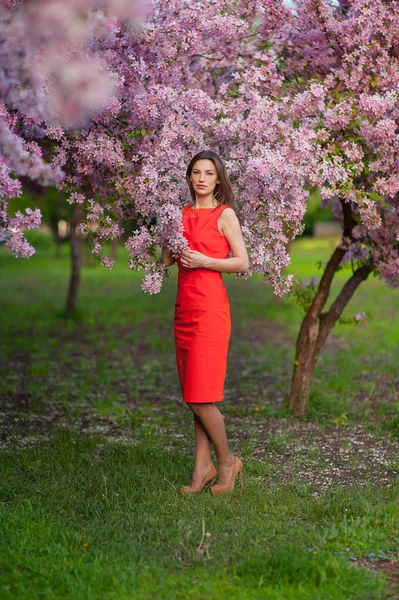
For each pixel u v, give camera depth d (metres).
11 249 3.91
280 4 4.78
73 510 3.82
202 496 4.08
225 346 4.11
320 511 3.81
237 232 4.09
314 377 7.84
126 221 4.89
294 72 5.20
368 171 4.78
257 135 4.43
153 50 4.39
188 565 3.20
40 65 3.69
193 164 4.12
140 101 4.27
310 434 5.66
